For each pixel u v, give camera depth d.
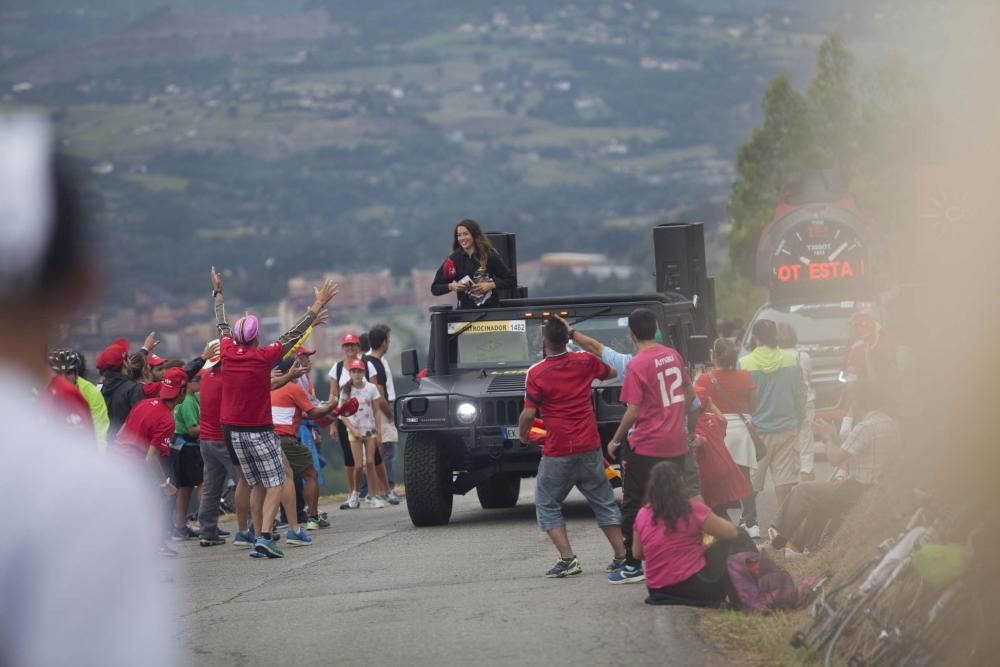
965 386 25.39
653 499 30.45
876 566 25.31
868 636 24.08
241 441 42.94
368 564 40.88
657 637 27.22
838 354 71.38
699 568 30.12
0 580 5.23
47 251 5.52
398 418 49.06
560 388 34.94
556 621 29.48
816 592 29.25
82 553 5.31
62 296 5.57
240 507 46.97
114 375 46.91
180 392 44.34
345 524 53.75
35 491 5.34
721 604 29.95
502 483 57.56
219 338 44.56
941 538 23.95
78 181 5.62
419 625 29.97
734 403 41.22
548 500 35.53
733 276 146.00
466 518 53.84
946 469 24.83
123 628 5.35
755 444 41.03
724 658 25.30
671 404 34.31
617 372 35.47
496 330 52.28
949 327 26.97
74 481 5.40
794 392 42.16
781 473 42.28
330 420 53.44
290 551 45.28
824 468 64.75
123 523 5.43
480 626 29.42
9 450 5.39
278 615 32.34
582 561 38.94
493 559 40.41
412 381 53.28
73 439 5.61
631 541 34.84
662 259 58.22
